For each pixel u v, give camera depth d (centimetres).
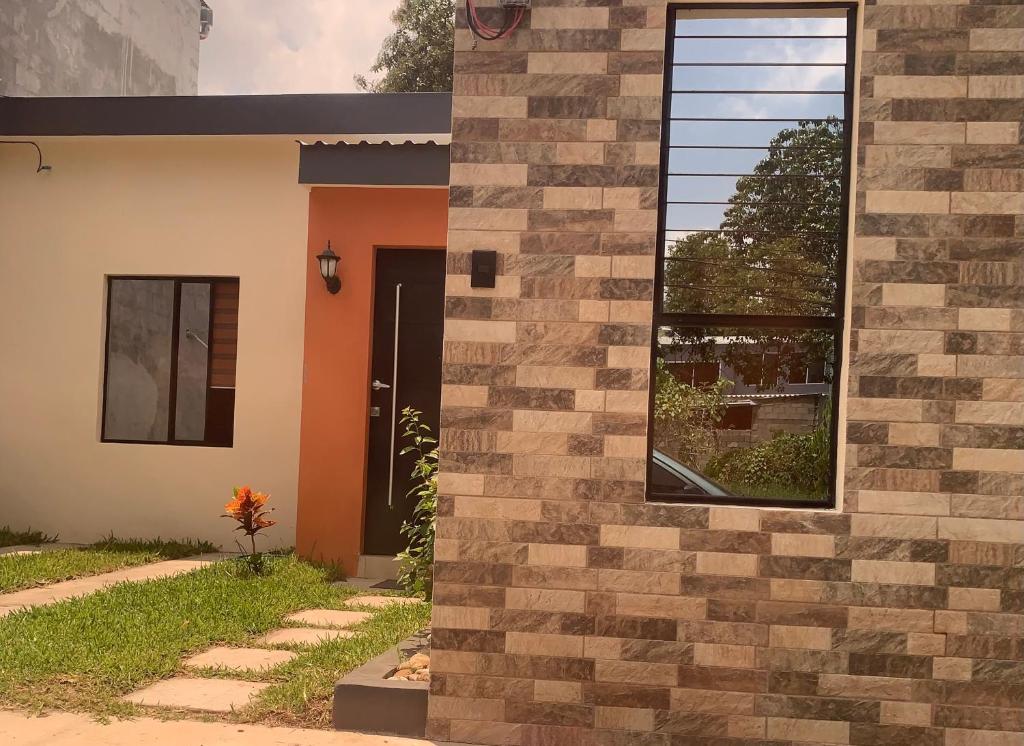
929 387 386
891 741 387
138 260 931
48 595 667
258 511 789
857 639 389
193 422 935
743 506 401
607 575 399
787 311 414
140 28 1495
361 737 406
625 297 401
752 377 417
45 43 1245
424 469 647
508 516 404
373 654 508
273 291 908
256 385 906
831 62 413
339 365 822
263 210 913
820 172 413
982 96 386
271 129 879
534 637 402
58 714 424
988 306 385
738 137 417
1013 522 384
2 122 911
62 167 945
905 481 387
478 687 404
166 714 427
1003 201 385
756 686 392
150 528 918
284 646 548
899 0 390
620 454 400
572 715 400
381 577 810
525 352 405
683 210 419
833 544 390
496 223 406
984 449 385
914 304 387
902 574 387
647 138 401
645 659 397
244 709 432
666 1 402
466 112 408
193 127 889
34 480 938
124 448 926
